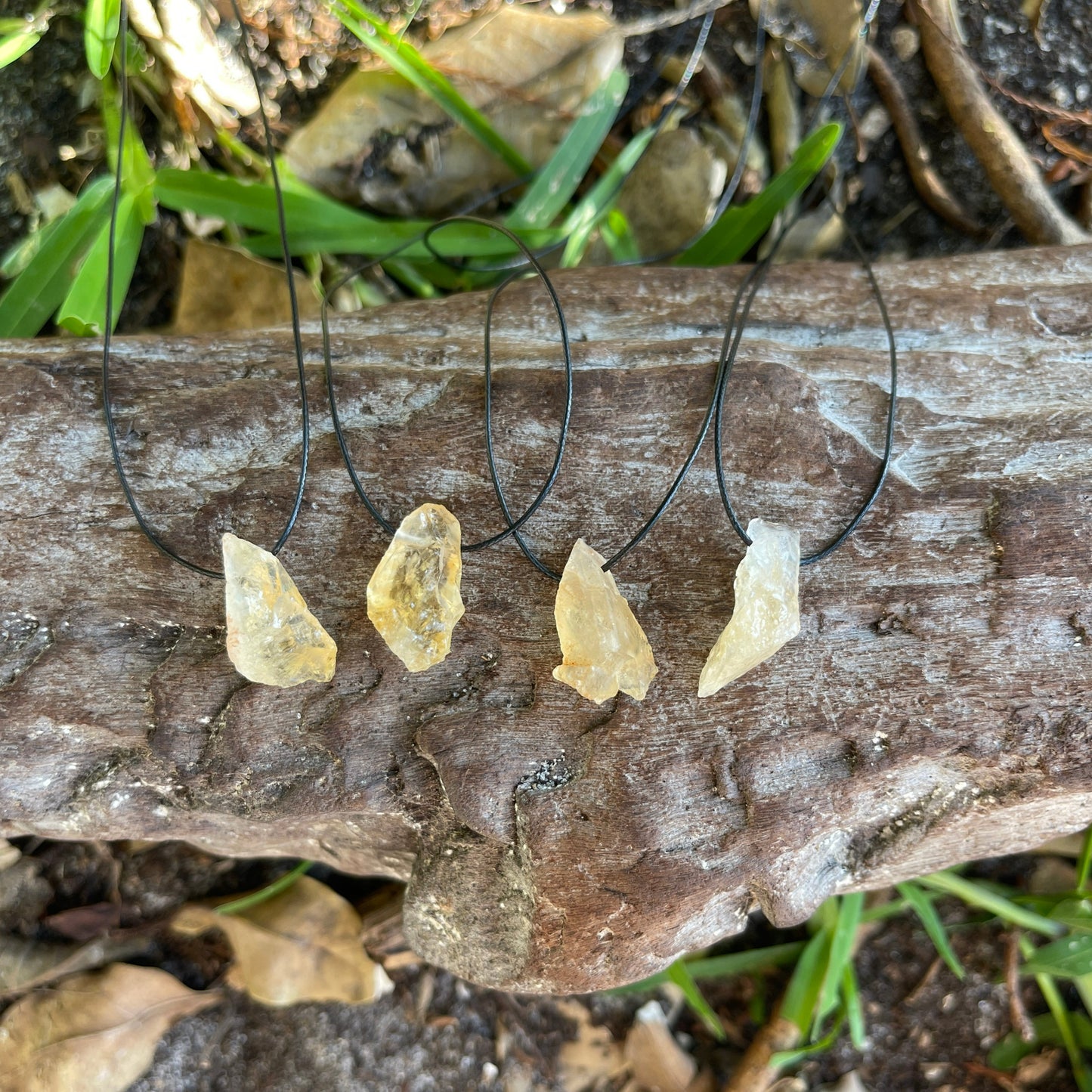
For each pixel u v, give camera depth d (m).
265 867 0.35
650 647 0.25
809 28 0.35
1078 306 0.28
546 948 0.25
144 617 0.25
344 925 0.35
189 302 0.35
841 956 0.35
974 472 0.25
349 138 0.35
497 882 0.25
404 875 0.29
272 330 0.28
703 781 0.24
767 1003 0.37
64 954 0.33
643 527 0.25
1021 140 0.36
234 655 0.24
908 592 0.24
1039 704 0.24
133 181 0.33
